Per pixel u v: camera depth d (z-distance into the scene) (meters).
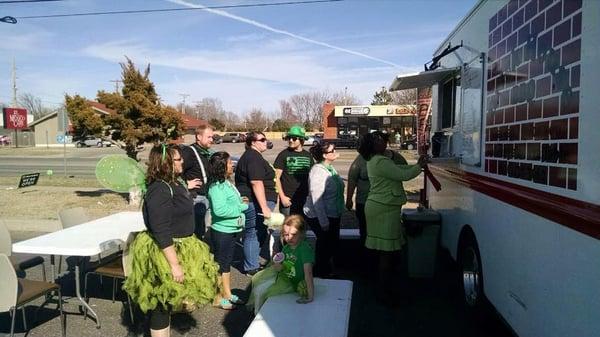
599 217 2.18
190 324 4.57
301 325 3.05
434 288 5.47
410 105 45.41
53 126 56.88
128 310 4.90
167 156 3.51
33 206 10.77
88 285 5.67
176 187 3.58
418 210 5.82
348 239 6.17
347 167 23.23
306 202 5.56
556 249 2.64
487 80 3.97
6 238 4.68
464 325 4.49
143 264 3.49
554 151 2.68
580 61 2.40
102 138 11.73
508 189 3.39
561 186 2.59
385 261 4.86
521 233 3.16
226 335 4.34
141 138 11.27
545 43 2.82
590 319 2.28
